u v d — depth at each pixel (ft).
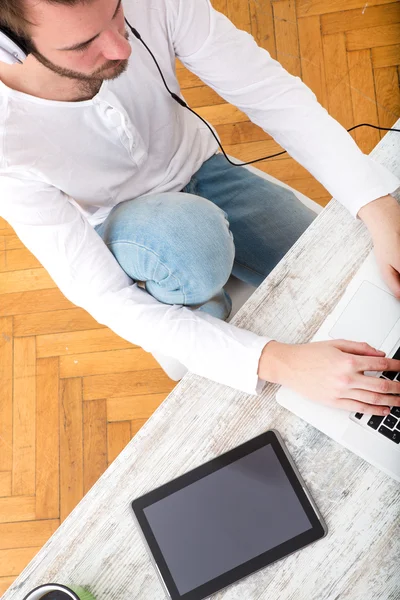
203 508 2.85
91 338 6.25
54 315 6.36
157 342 3.22
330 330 3.02
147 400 6.04
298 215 4.11
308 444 2.87
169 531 2.85
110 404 6.07
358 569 2.68
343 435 2.83
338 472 2.81
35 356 6.30
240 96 3.56
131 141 3.52
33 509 5.92
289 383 2.94
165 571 2.80
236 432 2.96
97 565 2.88
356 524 2.73
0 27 2.33
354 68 6.44
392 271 3.00
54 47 2.46
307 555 2.73
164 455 2.98
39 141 3.23
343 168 3.23
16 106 3.06
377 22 6.50
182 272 3.24
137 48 3.31
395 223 3.04
